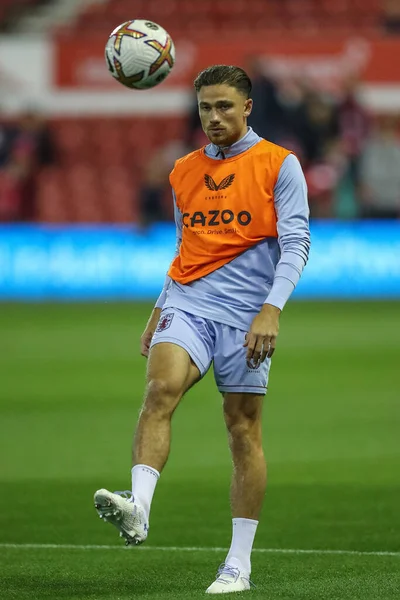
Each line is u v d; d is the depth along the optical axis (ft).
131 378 150.92
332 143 264.11
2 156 287.07
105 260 264.52
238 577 56.49
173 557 66.90
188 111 294.46
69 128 310.65
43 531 75.00
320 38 293.23
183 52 303.07
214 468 97.30
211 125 57.36
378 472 94.48
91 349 180.96
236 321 57.88
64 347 183.42
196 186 58.85
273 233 58.18
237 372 57.77
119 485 90.43
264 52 296.51
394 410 125.90
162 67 64.59
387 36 303.48
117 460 100.48
